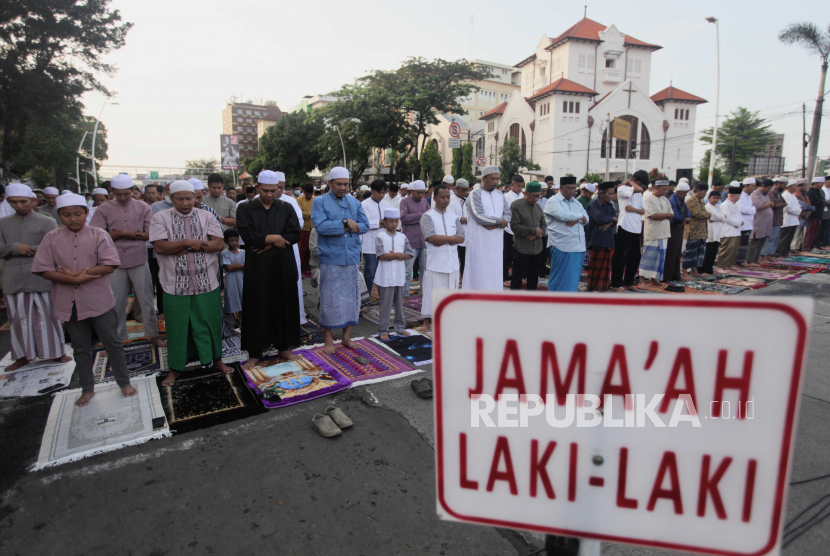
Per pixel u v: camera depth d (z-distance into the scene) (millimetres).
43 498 2598
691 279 8453
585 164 37594
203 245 3961
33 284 4328
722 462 793
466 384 886
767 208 9594
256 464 2904
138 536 2314
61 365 4523
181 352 3998
